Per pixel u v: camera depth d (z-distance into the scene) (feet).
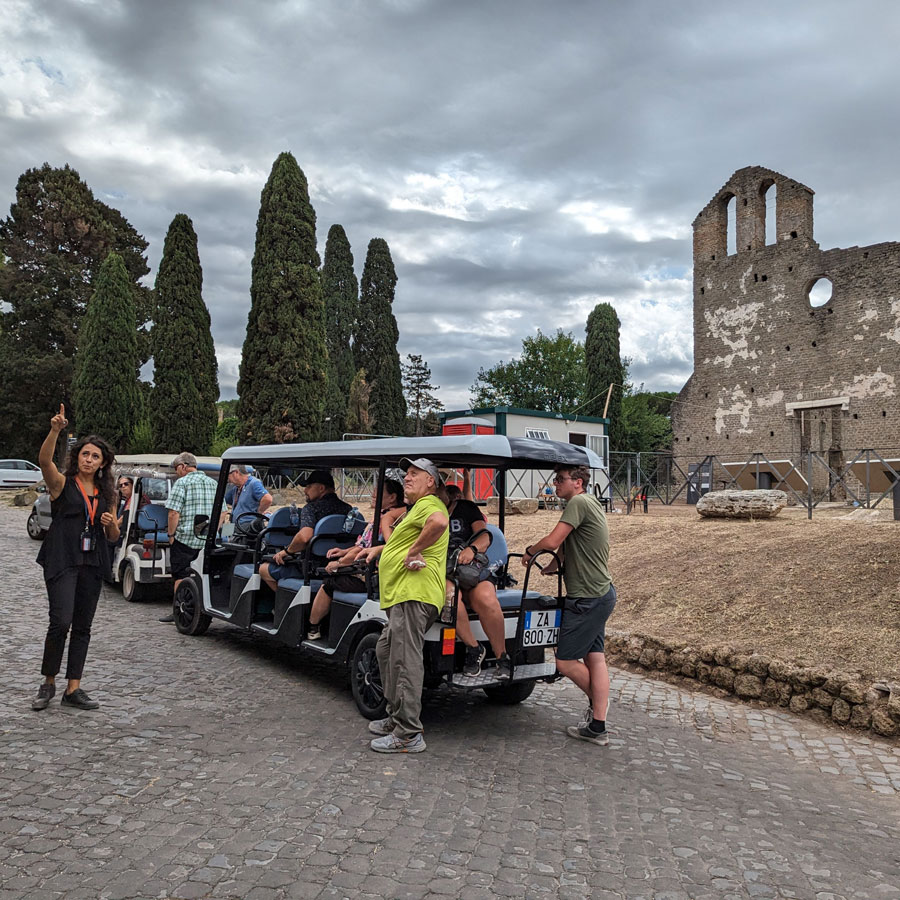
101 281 101.09
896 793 15.52
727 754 17.51
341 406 159.53
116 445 99.55
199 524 27.91
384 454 19.69
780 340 83.87
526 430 79.41
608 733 18.56
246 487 29.96
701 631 25.43
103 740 16.02
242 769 14.76
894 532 30.04
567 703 21.22
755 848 12.39
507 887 10.69
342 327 168.45
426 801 13.64
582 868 11.37
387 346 174.29
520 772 15.49
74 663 18.19
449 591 17.28
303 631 21.58
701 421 90.84
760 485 84.23
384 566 16.83
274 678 22.08
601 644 18.02
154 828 12.03
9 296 137.08
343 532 22.70
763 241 88.33
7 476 109.40
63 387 132.16
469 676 17.49
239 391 98.58
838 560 27.76
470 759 16.14
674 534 38.14
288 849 11.49
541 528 45.75
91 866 10.74
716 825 13.29
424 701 20.88
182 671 22.36
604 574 17.76
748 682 21.67
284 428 93.81
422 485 16.79
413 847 11.76
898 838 13.25
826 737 18.80
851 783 16.01
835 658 21.26
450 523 18.76
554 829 12.74
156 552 33.65
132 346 102.27
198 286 100.58
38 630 26.78
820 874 11.58
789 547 30.86
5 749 15.16
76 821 12.16
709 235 91.15
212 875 10.61
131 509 34.76
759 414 85.46
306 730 17.48
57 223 140.36
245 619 24.30
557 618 18.67
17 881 10.23
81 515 18.07
